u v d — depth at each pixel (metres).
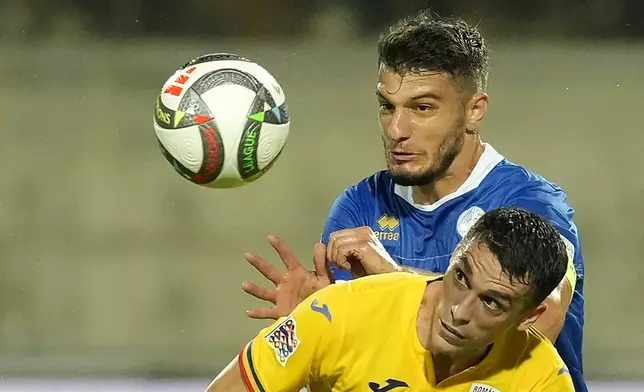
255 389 11.30
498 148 41.50
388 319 11.12
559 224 13.10
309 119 44.88
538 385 11.23
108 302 29.09
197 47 51.81
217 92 13.24
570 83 48.00
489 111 45.12
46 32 52.41
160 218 35.25
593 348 26.84
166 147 13.45
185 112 13.16
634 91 47.25
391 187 14.46
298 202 36.72
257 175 13.66
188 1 53.06
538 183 13.69
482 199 13.71
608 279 30.84
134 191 37.50
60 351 25.95
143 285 30.17
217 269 31.25
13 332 26.97
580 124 43.94
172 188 37.88
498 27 51.84
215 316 28.28
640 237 33.69
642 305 29.27
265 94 13.41
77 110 45.16
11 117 44.09
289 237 33.59
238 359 11.48
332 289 11.35
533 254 9.95
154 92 47.16
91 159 40.50
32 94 46.41
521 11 51.84
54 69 49.00
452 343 10.37
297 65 50.38
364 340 11.15
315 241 33.25
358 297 11.21
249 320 28.06
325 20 52.97
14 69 48.84
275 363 11.24
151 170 39.59
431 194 13.96
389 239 14.36
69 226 34.56
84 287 30.02
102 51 51.03
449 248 13.87
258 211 35.81
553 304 11.99
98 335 27.05
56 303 28.94
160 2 54.03
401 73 12.70
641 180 38.62
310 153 41.31
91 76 48.50
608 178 38.84
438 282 11.20
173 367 25.08
